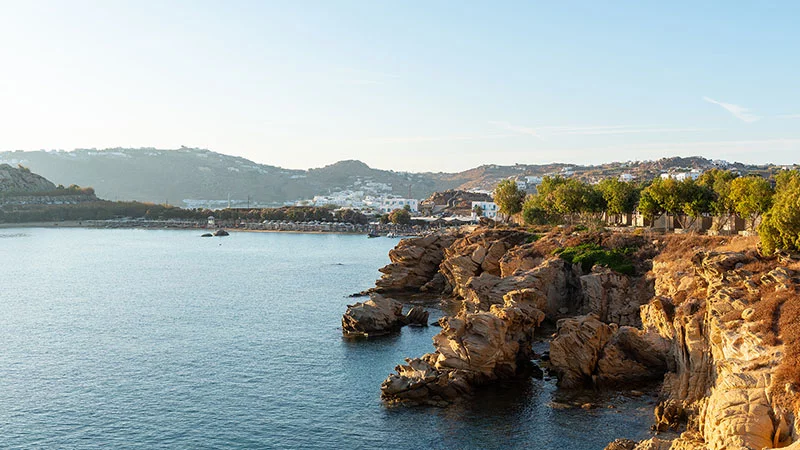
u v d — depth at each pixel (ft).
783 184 359.46
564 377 212.02
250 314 348.18
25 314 351.25
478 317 220.23
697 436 140.05
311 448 171.94
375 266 593.83
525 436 173.88
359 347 272.72
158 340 287.28
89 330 309.22
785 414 119.75
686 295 215.92
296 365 246.06
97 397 210.79
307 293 424.87
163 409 200.03
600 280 294.87
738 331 157.69
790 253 198.59
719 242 278.87
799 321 144.36
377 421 188.75
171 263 625.82
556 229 418.10
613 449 153.38
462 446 169.89
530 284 301.22
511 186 607.37
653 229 383.86
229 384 223.51
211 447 172.86
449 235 464.65
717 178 474.49
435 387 205.26
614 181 469.16
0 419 191.83
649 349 212.02
